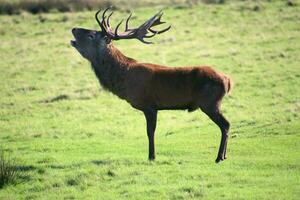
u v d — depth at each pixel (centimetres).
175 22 13050
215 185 4788
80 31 5816
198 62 10562
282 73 9719
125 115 8250
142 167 5353
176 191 4684
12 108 8656
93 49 5759
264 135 6550
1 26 13125
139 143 6750
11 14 13838
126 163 5500
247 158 5575
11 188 5050
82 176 5162
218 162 5412
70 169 5447
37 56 11344
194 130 7312
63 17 13425
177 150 6162
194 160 5609
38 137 7306
